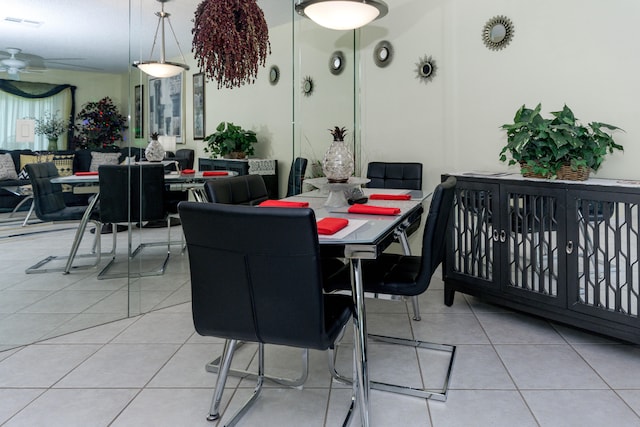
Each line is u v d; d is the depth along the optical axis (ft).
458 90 11.29
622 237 6.75
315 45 12.32
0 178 7.64
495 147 10.72
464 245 9.01
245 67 8.14
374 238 4.89
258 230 4.23
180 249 9.92
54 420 5.43
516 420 5.36
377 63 12.87
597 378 6.33
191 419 5.46
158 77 9.46
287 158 11.96
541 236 7.73
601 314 7.02
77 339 7.89
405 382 6.30
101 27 8.68
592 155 7.36
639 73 8.36
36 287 8.00
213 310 4.73
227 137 10.64
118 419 5.45
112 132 8.92
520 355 7.09
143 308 9.32
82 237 8.54
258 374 6.32
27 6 7.86
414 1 11.93
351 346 7.60
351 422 5.40
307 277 4.31
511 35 10.19
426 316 8.84
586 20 9.00
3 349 7.48
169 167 9.72
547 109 9.74
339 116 12.98
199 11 8.01
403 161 12.60
